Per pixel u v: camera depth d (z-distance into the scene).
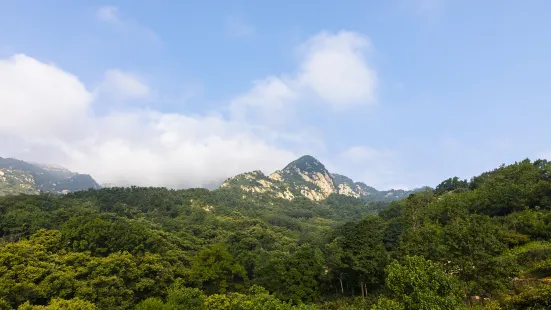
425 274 23.97
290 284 52.84
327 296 55.59
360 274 50.38
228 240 94.25
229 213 169.00
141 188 170.25
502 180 84.19
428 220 64.12
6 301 37.47
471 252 31.78
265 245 97.50
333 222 198.88
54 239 58.47
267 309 35.94
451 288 23.67
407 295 23.19
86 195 138.38
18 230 66.88
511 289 31.83
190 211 146.62
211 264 59.34
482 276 30.34
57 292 42.31
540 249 44.16
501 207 69.50
